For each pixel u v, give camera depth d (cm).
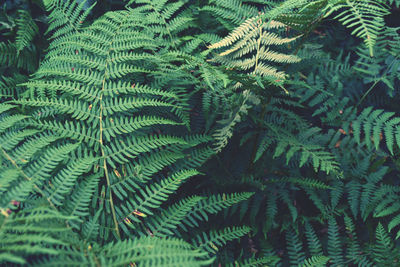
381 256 200
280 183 232
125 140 194
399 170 243
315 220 238
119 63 213
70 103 180
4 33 238
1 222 119
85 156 169
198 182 237
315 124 271
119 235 160
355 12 174
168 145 204
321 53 238
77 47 208
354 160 238
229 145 249
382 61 257
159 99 211
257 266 187
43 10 251
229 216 233
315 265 188
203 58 223
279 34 228
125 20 220
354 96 259
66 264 120
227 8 239
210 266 193
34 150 156
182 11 257
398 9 284
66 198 156
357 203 227
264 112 230
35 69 242
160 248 131
